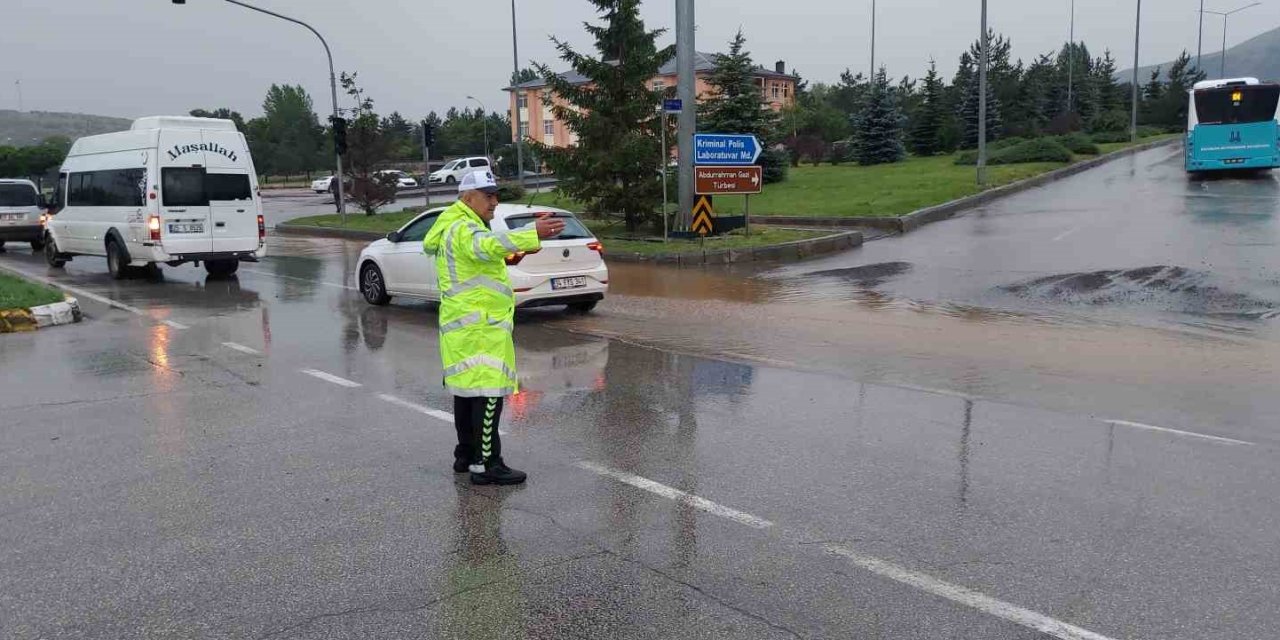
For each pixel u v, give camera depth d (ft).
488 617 12.94
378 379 28.04
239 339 35.40
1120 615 12.82
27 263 71.20
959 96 189.88
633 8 68.80
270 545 15.42
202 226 55.06
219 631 12.64
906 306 41.29
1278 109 97.14
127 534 15.94
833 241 62.54
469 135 290.56
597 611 13.09
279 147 288.71
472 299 17.90
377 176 107.55
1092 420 22.49
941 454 19.92
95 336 36.14
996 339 33.42
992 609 13.03
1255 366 28.37
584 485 18.20
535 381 27.55
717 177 63.57
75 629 12.71
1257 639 12.16
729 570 14.35
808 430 21.86
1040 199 86.38
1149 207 74.08
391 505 17.21
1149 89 230.89
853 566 14.43
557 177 73.46
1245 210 68.39
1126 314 37.88
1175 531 15.66
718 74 119.14
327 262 67.82
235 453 20.47
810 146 155.74
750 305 42.68
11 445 21.18
